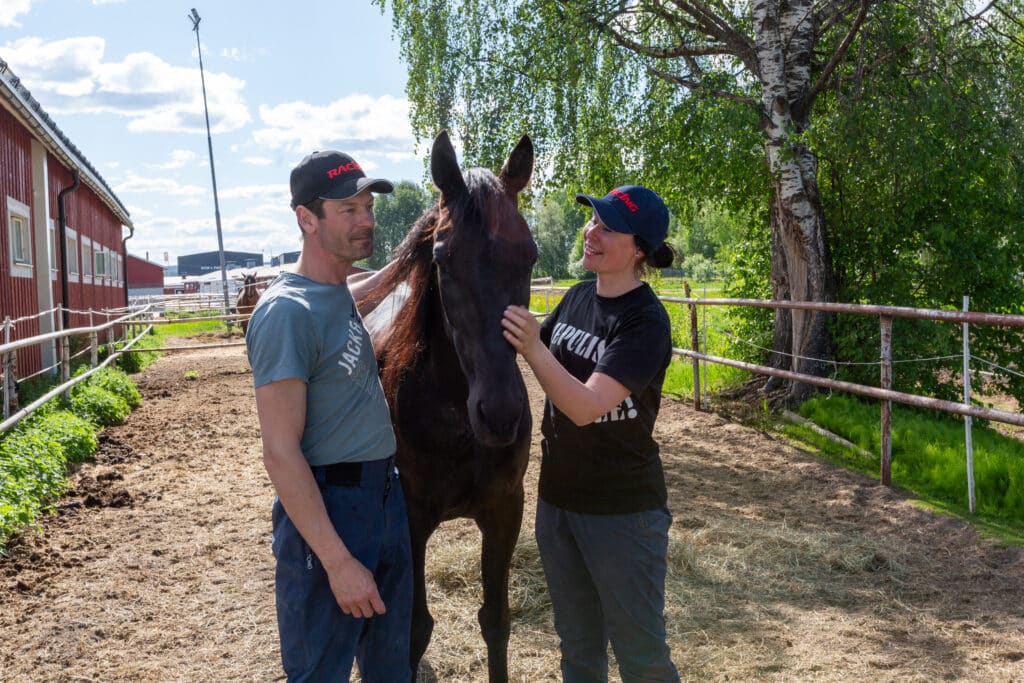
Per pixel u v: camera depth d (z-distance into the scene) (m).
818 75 8.39
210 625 3.43
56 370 10.99
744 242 9.98
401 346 2.41
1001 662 2.98
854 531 4.49
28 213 10.61
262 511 5.12
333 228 1.84
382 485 1.93
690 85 8.23
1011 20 7.86
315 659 1.80
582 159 9.25
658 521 2.12
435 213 2.33
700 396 8.26
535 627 3.37
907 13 7.62
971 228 7.64
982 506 4.77
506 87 8.88
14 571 4.00
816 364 7.75
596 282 2.31
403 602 2.04
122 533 4.66
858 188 8.12
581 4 7.92
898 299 7.57
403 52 9.71
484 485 2.48
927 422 6.69
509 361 1.89
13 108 8.88
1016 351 7.50
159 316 28.78
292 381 1.73
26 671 3.02
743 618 3.42
